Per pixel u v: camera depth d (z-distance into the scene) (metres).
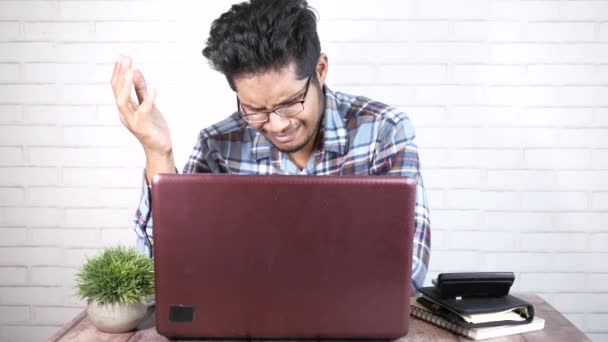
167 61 2.69
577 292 2.77
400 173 1.75
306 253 1.22
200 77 2.69
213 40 1.47
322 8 2.63
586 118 2.68
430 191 2.72
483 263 2.75
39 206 2.77
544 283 2.76
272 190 1.21
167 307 1.25
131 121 1.54
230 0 2.66
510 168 2.71
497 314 1.36
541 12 2.64
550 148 2.70
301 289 1.24
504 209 2.73
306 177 1.21
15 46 2.69
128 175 2.75
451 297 1.40
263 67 1.41
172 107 2.71
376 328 1.26
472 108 2.68
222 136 1.93
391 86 2.67
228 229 1.22
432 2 2.63
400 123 1.82
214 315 1.25
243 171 1.92
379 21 2.64
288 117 1.51
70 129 2.73
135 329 1.37
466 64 2.66
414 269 1.59
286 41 1.40
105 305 1.32
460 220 2.73
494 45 2.65
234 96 2.70
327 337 1.26
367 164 1.83
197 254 1.23
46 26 2.68
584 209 2.73
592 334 2.78
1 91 2.71
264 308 1.25
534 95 2.67
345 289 1.24
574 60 2.66
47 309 2.81
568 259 2.75
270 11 1.42
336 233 1.22
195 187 1.21
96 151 2.74
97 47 2.69
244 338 1.28
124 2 2.66
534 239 2.74
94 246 2.78
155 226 1.23
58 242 2.78
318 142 1.83
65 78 2.70
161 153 1.60
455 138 2.70
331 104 1.81
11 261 2.79
